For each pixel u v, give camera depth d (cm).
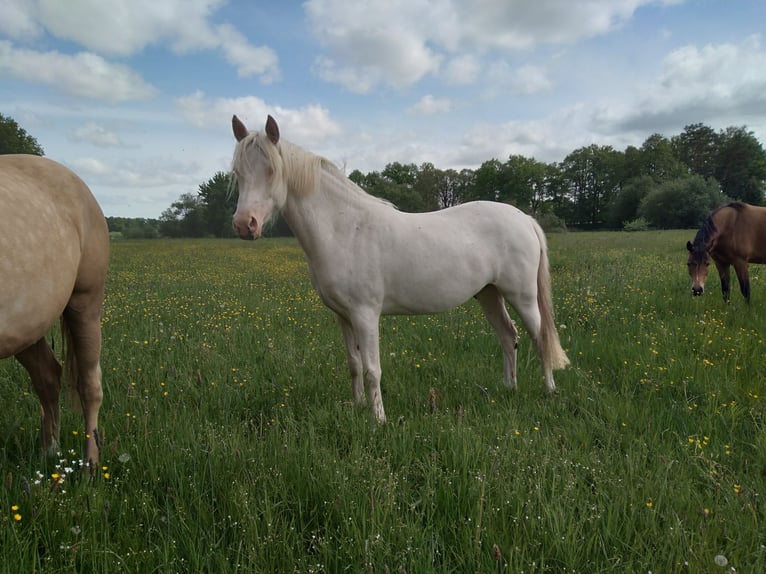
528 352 474
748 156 7394
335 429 311
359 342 345
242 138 329
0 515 198
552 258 1343
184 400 357
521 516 210
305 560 187
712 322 525
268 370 425
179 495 231
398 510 215
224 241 3734
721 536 201
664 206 5269
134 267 1508
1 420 313
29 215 209
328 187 337
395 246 342
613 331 530
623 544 194
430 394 329
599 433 307
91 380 275
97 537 200
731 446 281
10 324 200
